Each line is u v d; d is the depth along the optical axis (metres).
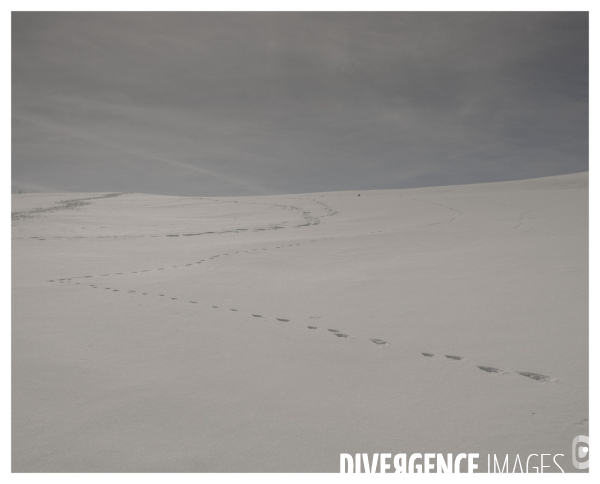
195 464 2.16
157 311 4.81
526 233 10.32
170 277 6.77
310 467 2.16
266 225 16.33
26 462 2.16
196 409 2.65
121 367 3.27
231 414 2.60
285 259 8.27
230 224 16.78
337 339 3.91
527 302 4.76
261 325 4.33
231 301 5.29
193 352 3.58
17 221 16.09
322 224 16.27
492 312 4.50
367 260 7.85
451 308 4.72
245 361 3.40
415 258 7.74
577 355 3.36
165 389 2.91
